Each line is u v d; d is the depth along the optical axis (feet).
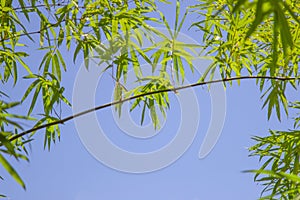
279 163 9.37
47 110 8.78
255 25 4.39
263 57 9.48
